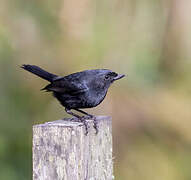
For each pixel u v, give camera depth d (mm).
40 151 6812
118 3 14438
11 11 14508
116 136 14117
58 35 14586
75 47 14359
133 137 14219
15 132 14172
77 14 14531
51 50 14562
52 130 6770
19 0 14617
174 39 15016
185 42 15070
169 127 14445
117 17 14422
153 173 14070
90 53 14180
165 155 14258
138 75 14180
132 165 14109
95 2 14500
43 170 6801
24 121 14336
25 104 14477
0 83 14312
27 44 14555
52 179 6770
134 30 14414
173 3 14945
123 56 14172
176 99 14656
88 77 9039
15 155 14062
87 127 6980
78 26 14492
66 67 14289
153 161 14164
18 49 14508
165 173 14109
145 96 14273
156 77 14523
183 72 15047
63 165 6734
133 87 14164
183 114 14562
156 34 14609
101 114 13898
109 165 7484
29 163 14109
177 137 14500
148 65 14281
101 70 9148
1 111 14195
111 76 9180
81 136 6742
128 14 14445
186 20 15039
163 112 14453
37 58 14523
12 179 13672
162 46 14820
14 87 14422
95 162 7109
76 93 9023
